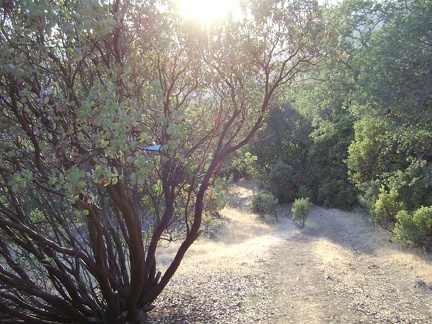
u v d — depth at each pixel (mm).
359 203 24484
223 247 16828
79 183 4223
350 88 21359
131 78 6574
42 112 5012
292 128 32562
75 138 4824
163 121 4855
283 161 33844
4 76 4695
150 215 8922
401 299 8914
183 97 8047
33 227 6320
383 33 13312
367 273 11430
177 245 16016
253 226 23484
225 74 7461
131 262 6828
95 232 6199
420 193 14852
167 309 8375
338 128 27172
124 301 7301
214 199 8336
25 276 6484
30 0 4051
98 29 4301
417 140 14484
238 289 9883
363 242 15758
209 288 9984
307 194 29594
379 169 18219
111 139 4293
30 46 4586
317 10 7219
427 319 7684
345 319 7727
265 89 7781
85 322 6934
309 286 10039
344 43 18000
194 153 8359
